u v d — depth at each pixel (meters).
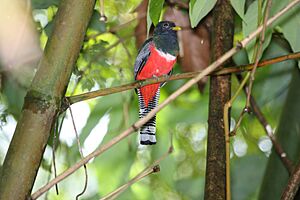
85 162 5.71
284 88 11.61
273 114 12.70
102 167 12.54
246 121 13.55
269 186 9.25
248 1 9.64
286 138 9.46
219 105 7.95
